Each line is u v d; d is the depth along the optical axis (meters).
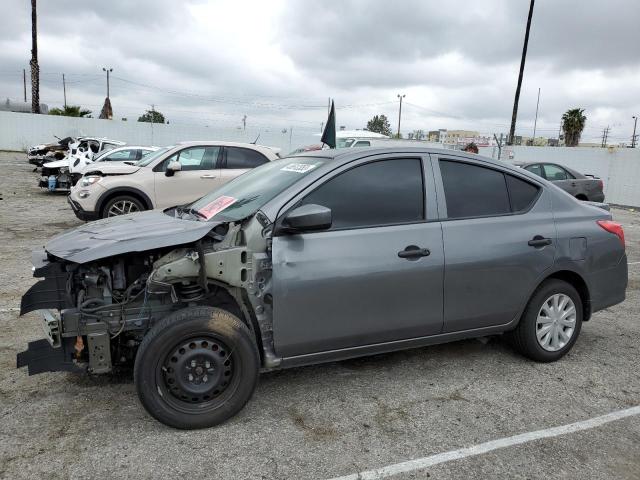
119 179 9.65
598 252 4.43
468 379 4.02
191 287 3.36
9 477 2.72
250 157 10.52
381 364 4.26
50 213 11.94
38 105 33.41
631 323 5.50
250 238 3.31
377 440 3.16
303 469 2.86
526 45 23.59
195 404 3.19
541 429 3.33
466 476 2.84
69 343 3.22
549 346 4.32
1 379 3.80
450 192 3.93
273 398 3.65
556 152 22.78
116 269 3.24
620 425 3.41
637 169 19.89
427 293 3.71
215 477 2.77
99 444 3.03
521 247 4.03
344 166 3.64
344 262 3.43
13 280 6.32
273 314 3.29
